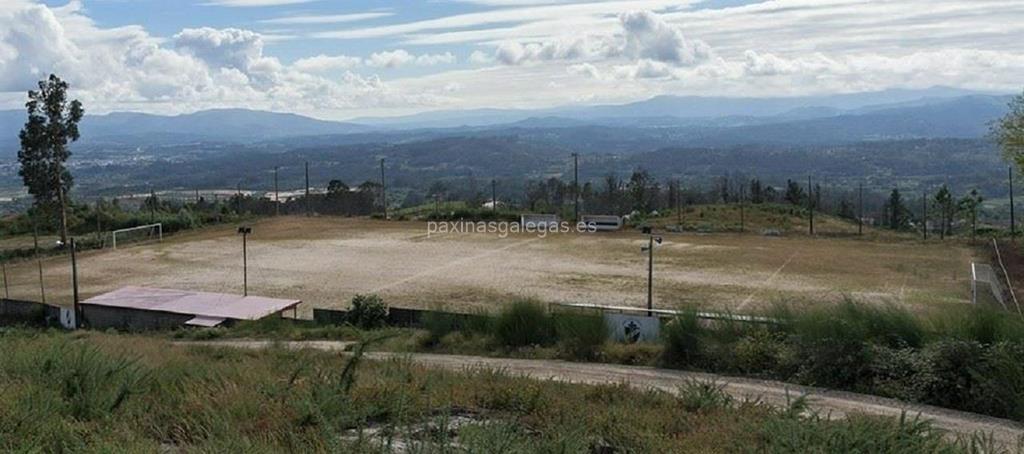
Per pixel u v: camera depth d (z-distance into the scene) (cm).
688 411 991
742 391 1399
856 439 708
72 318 3288
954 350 1288
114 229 7119
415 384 975
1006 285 3478
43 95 6203
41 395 795
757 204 7669
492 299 3553
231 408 796
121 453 647
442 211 7594
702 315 1808
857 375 1404
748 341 1633
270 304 3344
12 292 4069
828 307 1653
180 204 8912
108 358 1017
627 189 9144
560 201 9075
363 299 2914
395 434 735
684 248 5166
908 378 1336
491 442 669
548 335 2061
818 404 1272
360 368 1208
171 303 3338
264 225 6925
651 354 1802
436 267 4519
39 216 6575
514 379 1155
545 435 736
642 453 739
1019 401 1185
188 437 728
